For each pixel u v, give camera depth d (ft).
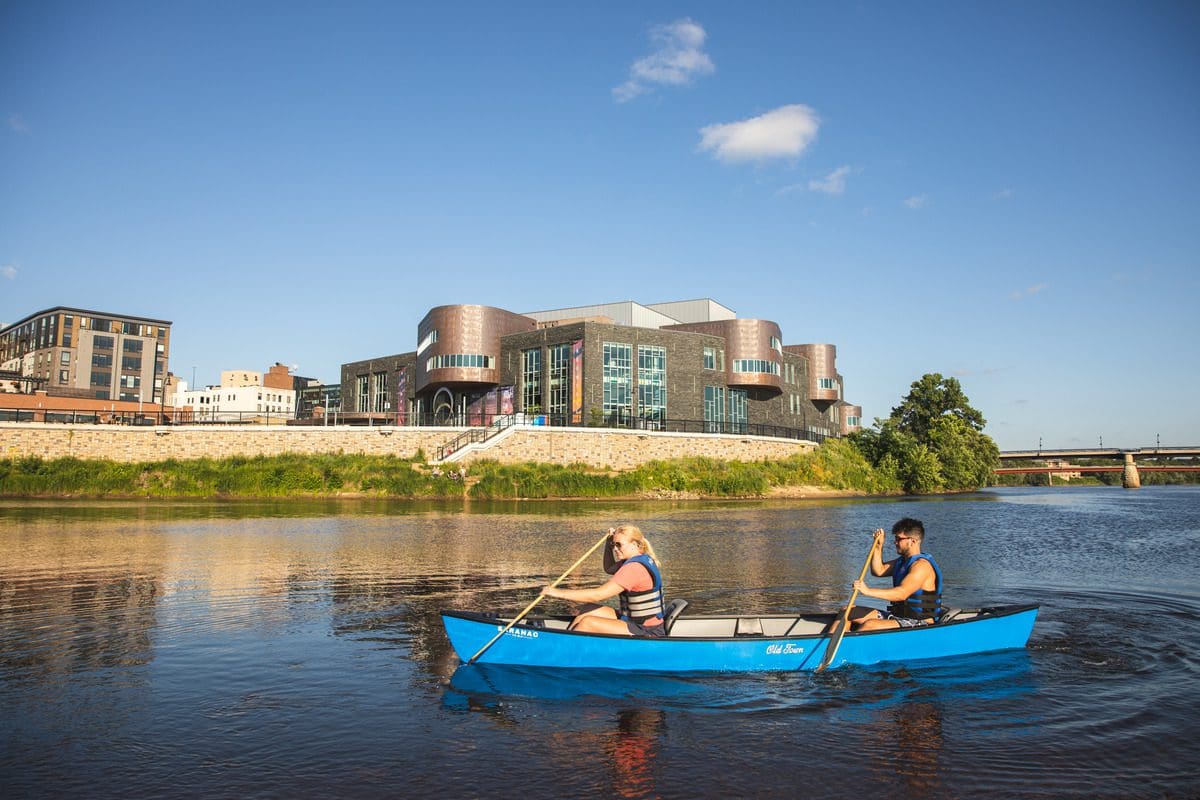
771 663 27.66
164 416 165.27
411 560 57.26
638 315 240.12
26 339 394.11
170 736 21.75
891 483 193.06
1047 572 54.44
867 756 20.56
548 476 143.23
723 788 18.58
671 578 50.08
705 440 170.60
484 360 199.72
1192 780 19.13
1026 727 22.76
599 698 25.11
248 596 42.42
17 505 114.62
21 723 22.70
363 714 23.57
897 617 30.86
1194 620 37.52
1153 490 284.20
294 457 145.69
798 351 262.26
